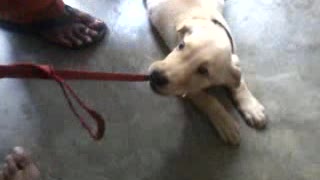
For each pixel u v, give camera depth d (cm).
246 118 135
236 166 129
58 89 142
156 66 119
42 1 139
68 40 148
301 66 146
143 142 133
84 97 141
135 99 141
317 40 151
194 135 134
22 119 138
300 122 136
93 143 133
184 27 125
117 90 142
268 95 141
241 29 154
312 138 133
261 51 149
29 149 133
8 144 133
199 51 117
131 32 153
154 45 151
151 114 138
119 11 158
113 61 148
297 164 129
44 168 129
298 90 141
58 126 136
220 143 132
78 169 129
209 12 135
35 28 149
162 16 143
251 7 158
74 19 150
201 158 130
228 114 134
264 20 155
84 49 150
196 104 135
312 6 158
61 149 133
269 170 128
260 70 145
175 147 132
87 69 146
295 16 156
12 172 122
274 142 133
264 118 135
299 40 151
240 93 137
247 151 131
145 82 143
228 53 119
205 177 128
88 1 161
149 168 129
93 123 137
